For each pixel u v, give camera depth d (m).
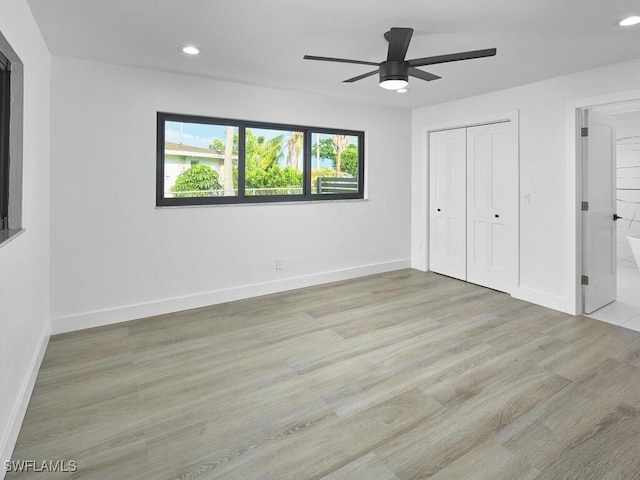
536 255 4.04
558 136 3.77
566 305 3.77
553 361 2.75
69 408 2.16
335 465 1.73
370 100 4.84
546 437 1.92
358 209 5.11
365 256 5.23
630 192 5.82
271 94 4.24
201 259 3.96
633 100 3.24
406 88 4.20
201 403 2.23
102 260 3.42
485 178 4.62
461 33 2.70
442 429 1.99
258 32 2.70
